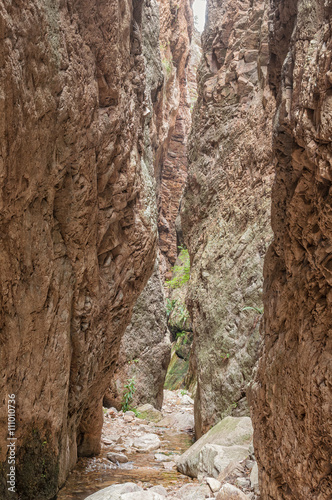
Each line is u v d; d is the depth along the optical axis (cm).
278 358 258
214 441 499
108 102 415
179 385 1338
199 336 711
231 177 729
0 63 233
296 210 228
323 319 210
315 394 208
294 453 234
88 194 383
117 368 923
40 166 306
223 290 666
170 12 1631
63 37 320
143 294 1008
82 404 482
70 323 413
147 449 616
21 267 312
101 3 377
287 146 244
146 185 529
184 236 885
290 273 252
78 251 391
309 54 204
